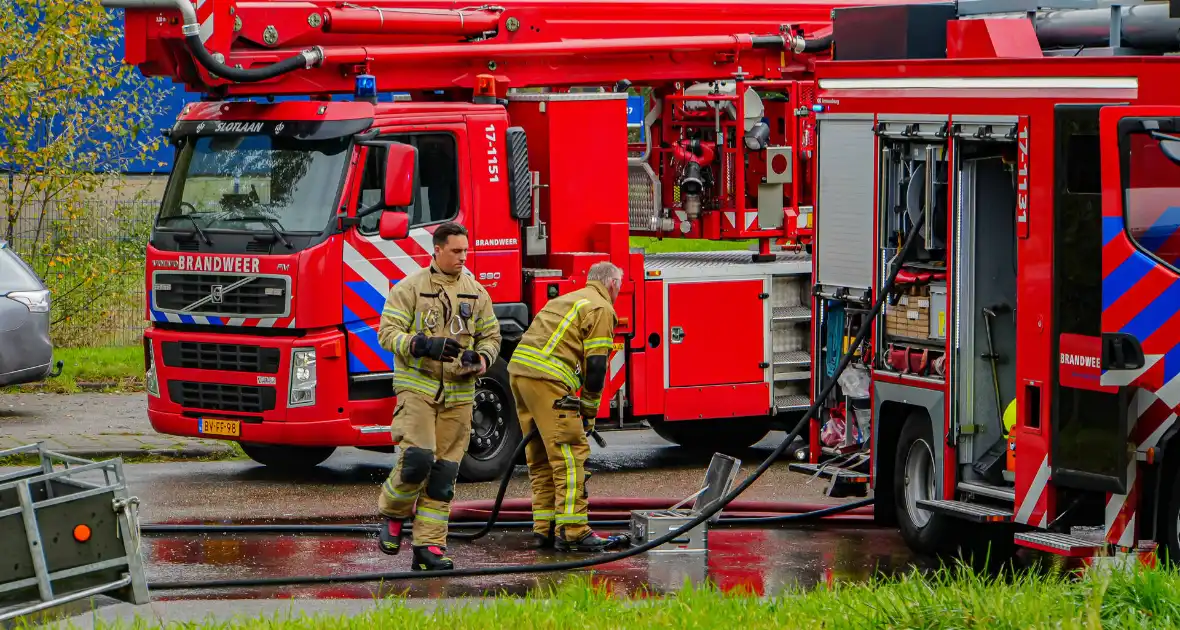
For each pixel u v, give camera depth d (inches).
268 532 928.3
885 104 895.7
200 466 1182.3
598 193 1189.1
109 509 686.5
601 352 876.0
